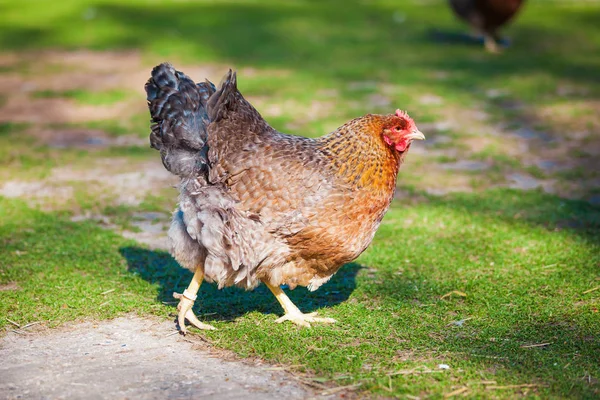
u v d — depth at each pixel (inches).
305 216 185.8
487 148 401.7
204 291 232.2
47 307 214.5
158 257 259.6
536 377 169.5
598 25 771.4
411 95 507.8
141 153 396.5
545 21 793.6
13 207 307.6
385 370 173.5
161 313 212.2
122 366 177.8
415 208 313.0
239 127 192.5
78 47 669.3
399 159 201.5
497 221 295.7
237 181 188.4
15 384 167.8
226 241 183.2
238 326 203.6
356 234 191.9
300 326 203.9
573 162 380.2
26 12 807.7
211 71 575.2
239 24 754.2
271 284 200.2
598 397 159.2
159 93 202.7
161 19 769.6
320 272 199.0
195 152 201.2
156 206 314.8
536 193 331.3
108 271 244.8
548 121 450.3
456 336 196.2
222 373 173.6
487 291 228.7
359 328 201.5
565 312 211.2
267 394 162.4
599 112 463.2
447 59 623.2
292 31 728.3
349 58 626.8
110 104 496.7
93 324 204.2
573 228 288.7
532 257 257.0
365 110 468.1
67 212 305.1
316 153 191.9
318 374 172.2
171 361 181.0
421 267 250.8
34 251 259.8
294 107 474.6
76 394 163.0
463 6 650.2
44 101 502.3
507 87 527.8
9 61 621.0
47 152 394.3
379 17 821.2
